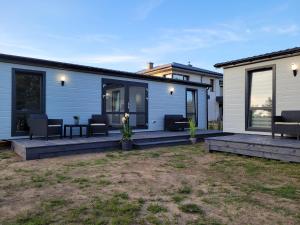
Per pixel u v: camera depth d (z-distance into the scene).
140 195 3.75
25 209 3.21
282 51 8.20
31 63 8.50
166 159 6.53
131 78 11.30
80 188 4.09
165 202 3.47
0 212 3.12
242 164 5.88
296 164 5.80
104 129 9.40
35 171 5.22
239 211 3.15
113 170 5.32
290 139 7.32
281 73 8.50
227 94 10.12
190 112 13.96
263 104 9.09
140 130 11.62
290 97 8.28
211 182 4.42
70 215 3.02
